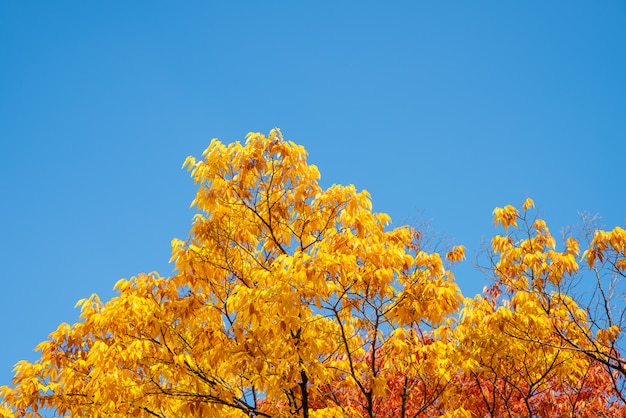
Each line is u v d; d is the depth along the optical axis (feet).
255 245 25.91
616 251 27.20
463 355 26.58
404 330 25.39
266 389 22.07
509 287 29.32
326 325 24.54
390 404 28.63
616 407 30.04
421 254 25.18
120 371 23.11
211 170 25.02
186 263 24.49
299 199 25.07
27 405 24.38
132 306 23.70
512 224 29.89
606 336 28.07
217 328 24.23
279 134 25.88
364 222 24.30
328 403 26.30
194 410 22.68
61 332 25.79
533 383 28.37
